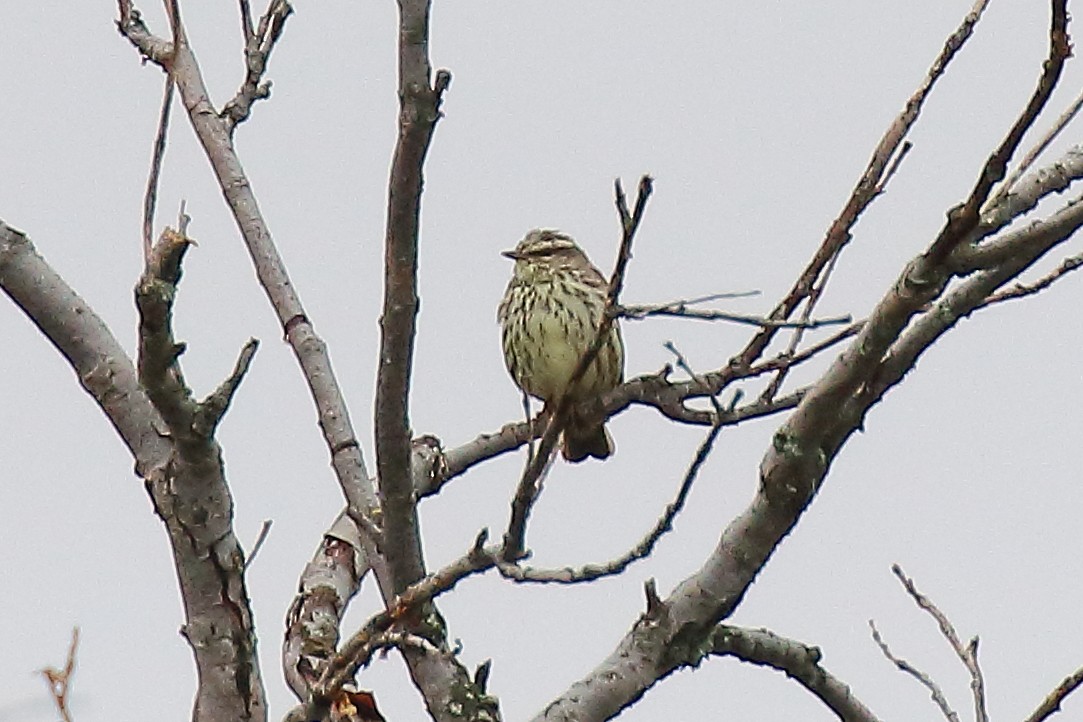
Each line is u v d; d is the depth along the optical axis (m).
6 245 10.84
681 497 9.01
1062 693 10.55
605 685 10.35
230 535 10.59
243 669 10.68
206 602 10.61
